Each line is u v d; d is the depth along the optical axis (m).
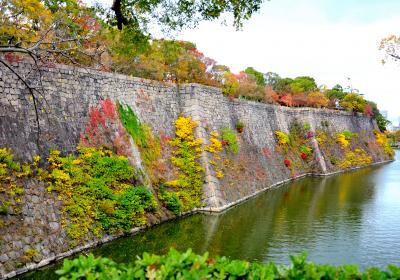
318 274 6.18
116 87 24.28
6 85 16.94
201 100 31.27
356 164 64.62
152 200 22.09
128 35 13.43
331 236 21.16
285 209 28.28
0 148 15.72
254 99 57.47
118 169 20.75
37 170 16.88
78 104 20.81
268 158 43.28
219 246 18.92
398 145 140.25
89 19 16.48
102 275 6.24
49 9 17.38
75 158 19.11
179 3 12.53
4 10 14.88
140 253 17.05
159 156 26.17
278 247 19.06
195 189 27.25
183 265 6.42
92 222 18.08
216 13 12.53
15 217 14.91
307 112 58.31
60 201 17.12
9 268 13.70
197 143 28.91
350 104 77.50
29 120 17.53
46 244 15.47
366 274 6.18
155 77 32.41
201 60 42.81
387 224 23.83
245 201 31.50
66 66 20.61
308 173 53.66
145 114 26.42
